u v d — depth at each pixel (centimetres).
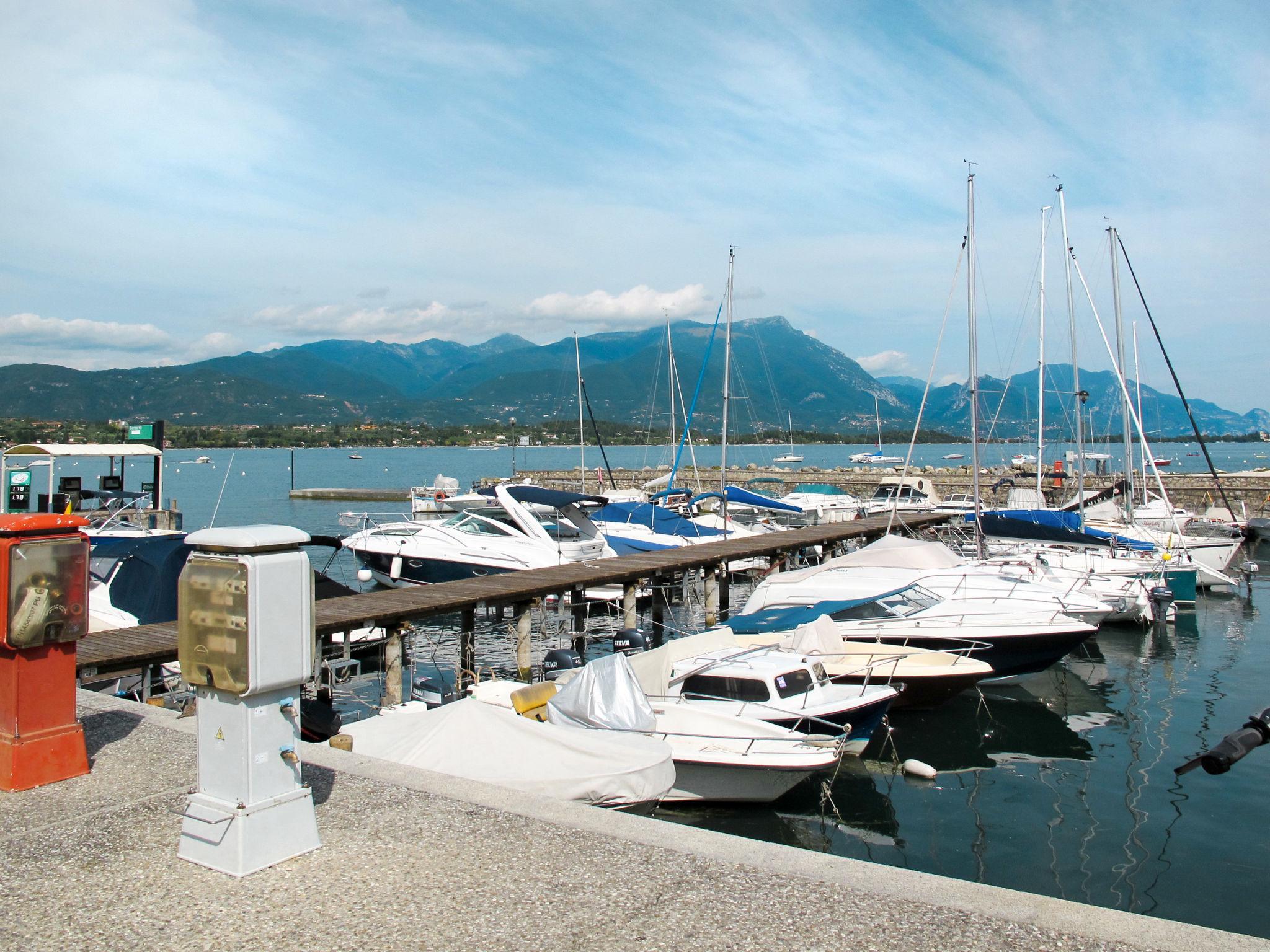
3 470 2388
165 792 602
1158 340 3566
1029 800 1199
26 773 608
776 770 1118
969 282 2495
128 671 1394
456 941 407
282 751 498
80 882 470
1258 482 5253
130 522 2602
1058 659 1712
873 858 1028
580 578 2105
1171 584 2623
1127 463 3278
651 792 848
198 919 430
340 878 472
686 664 1334
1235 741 402
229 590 486
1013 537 2439
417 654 2131
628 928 416
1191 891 927
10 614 602
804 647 1487
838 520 4200
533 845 512
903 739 1462
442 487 5712
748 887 458
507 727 884
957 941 402
